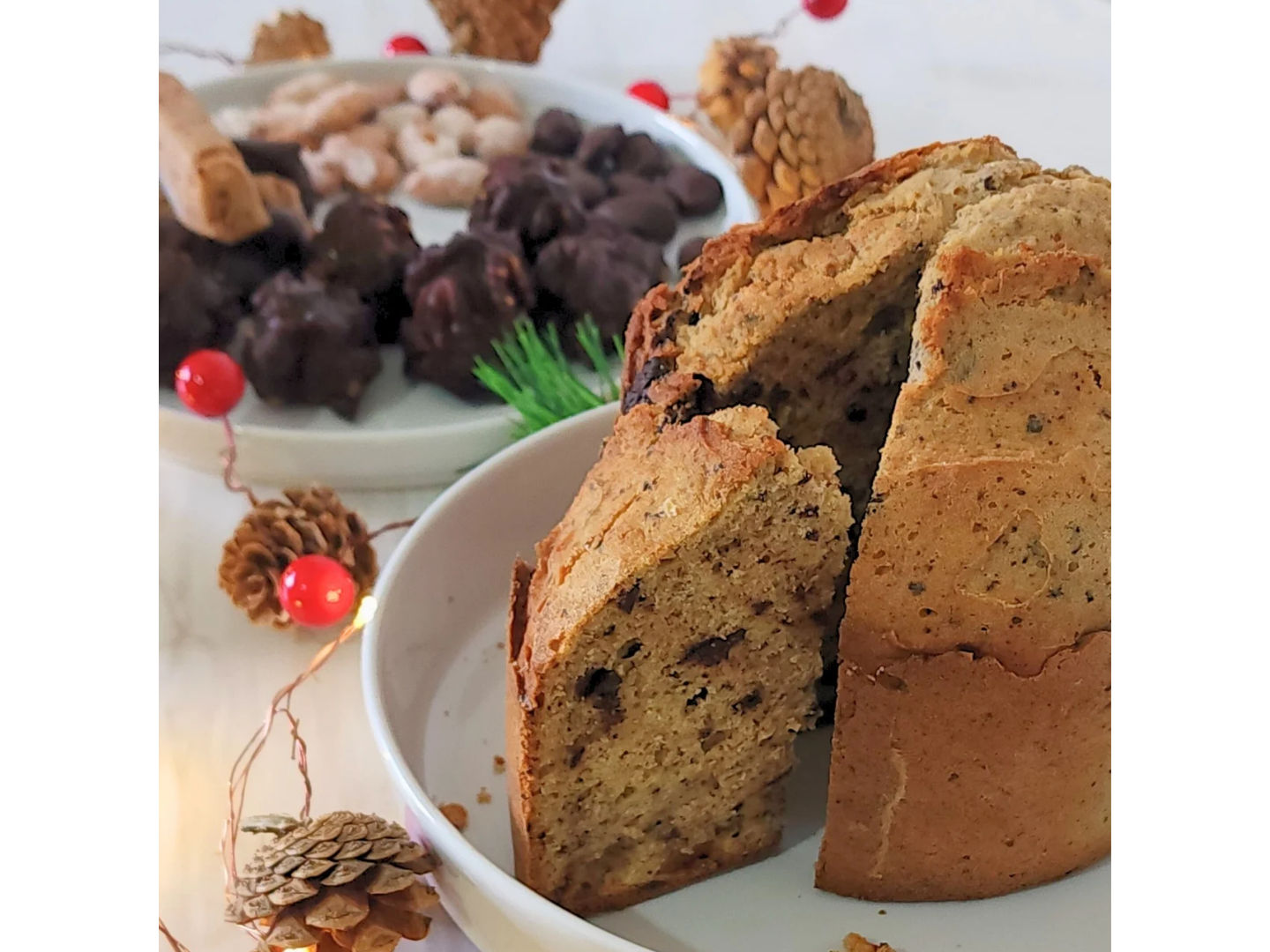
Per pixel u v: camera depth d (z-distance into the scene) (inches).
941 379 8.2
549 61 21.0
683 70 20.6
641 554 8.1
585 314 14.1
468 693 10.7
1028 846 8.9
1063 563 8.1
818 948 8.8
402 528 12.8
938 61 19.8
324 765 10.4
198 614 11.9
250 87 18.4
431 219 16.7
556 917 7.7
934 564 8.1
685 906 9.2
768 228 9.6
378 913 8.2
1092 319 8.4
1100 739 8.5
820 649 8.9
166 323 13.7
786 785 9.4
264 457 12.9
